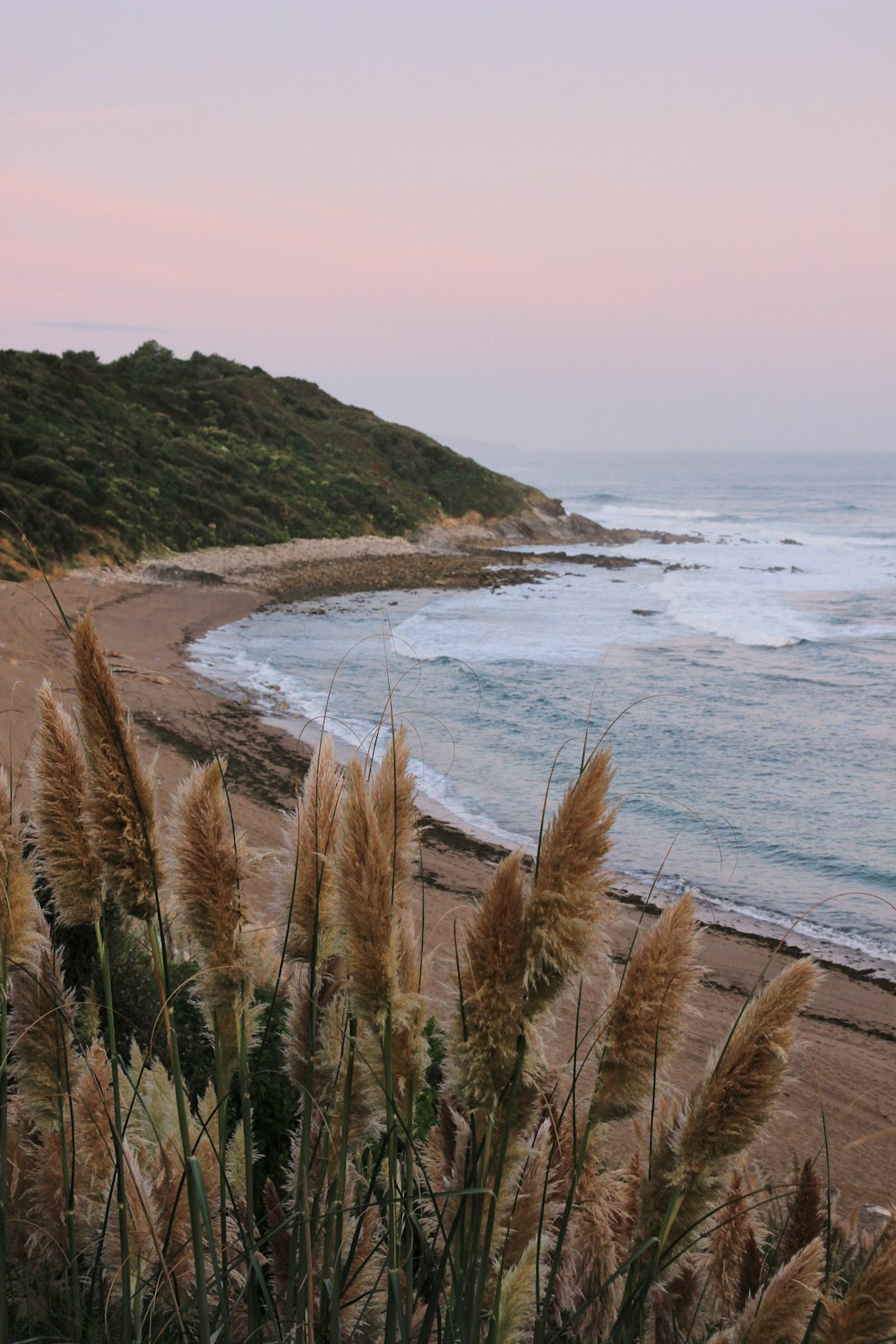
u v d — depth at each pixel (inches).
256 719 1040.8
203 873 62.1
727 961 557.9
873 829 787.4
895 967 567.8
